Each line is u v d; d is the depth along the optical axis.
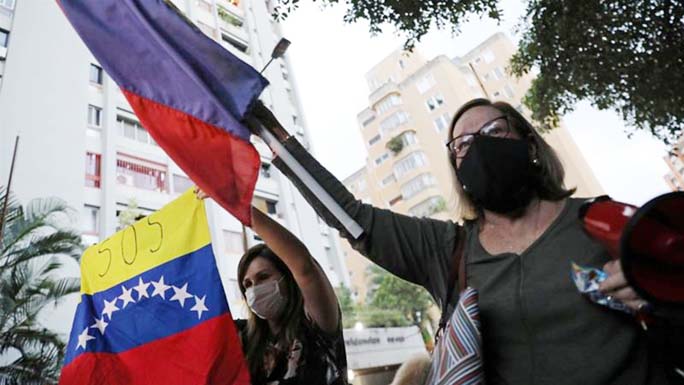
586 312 1.13
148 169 16.27
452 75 41.50
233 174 1.88
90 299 2.54
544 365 1.17
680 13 6.34
